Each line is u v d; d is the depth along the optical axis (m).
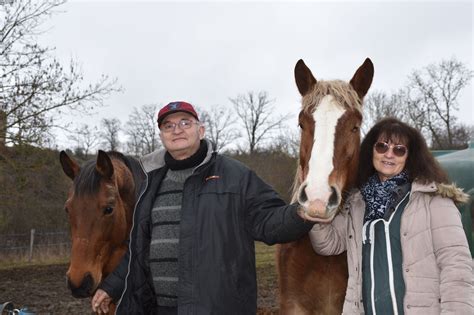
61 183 15.47
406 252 2.34
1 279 11.69
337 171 2.63
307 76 3.18
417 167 2.46
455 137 33.38
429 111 33.88
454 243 2.24
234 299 2.68
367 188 2.59
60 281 11.36
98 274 3.53
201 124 3.05
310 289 3.25
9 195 11.82
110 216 3.56
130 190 4.02
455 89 33.38
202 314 2.61
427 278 2.29
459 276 2.18
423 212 2.35
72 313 7.74
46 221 18.34
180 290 2.68
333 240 2.88
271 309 7.46
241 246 2.76
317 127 2.73
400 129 2.53
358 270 2.57
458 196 2.34
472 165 4.41
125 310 3.02
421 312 2.26
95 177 3.54
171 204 2.94
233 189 2.77
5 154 11.13
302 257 3.21
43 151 11.63
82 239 3.44
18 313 3.45
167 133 2.92
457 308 2.14
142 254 3.03
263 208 2.79
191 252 2.69
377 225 2.45
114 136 43.59
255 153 26.06
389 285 2.33
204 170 2.83
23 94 10.75
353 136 2.84
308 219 2.45
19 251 16.33
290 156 21.44
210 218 2.71
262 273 11.70
